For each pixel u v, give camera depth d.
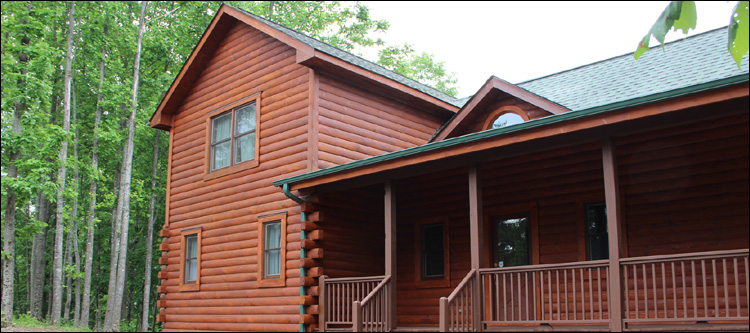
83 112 30.34
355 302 10.09
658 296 9.70
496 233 12.06
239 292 13.41
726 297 7.01
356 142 13.51
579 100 11.76
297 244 12.33
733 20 2.36
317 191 11.95
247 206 13.68
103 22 27.05
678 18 2.42
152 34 27.19
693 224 9.48
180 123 16.27
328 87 13.19
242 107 14.59
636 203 10.13
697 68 11.09
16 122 20.34
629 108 7.43
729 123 8.91
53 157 21.39
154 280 34.75
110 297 23.73
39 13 21.48
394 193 10.70
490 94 12.63
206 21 29.22
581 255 10.64
